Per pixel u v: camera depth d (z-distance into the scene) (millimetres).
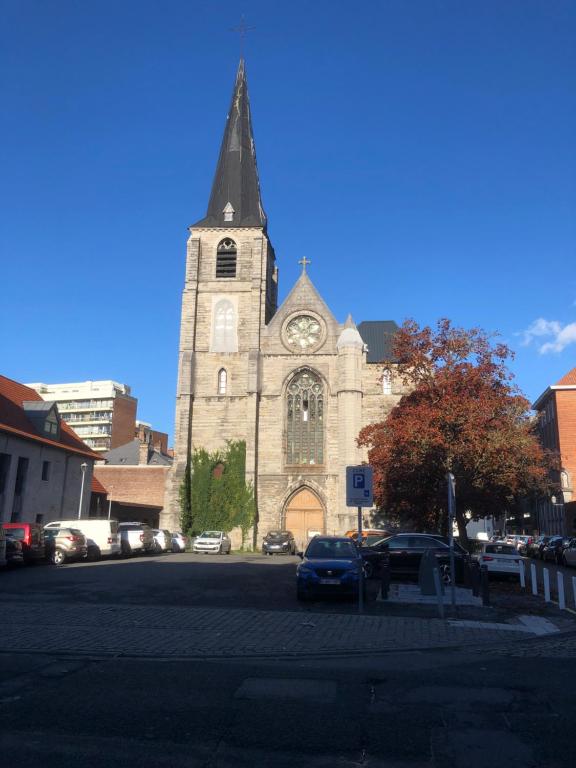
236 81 66438
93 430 133500
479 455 28672
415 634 13469
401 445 30000
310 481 53031
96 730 6934
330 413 54219
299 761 6223
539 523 70188
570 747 6711
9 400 43031
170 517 52531
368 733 7039
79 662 10242
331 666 10336
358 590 18281
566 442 57250
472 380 29734
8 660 10305
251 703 8055
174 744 6570
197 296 57312
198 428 54781
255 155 64625
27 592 19281
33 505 41031
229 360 55781
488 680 9445
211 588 21047
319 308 56312
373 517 50719
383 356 55719
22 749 6336
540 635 13852
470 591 21312
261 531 52719
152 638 12430
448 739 6895
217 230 58531
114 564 31000
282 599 19141
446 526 35469
